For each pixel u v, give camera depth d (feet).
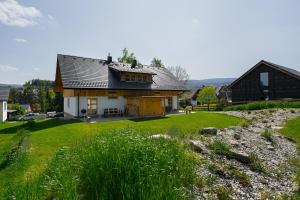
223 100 131.44
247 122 61.41
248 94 117.19
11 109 195.62
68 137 44.62
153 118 78.23
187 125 58.90
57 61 95.30
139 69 106.83
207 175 25.07
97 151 19.94
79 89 82.43
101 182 17.93
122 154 18.86
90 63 97.76
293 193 24.16
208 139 36.14
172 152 23.57
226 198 21.43
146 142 22.45
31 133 52.54
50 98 233.14
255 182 25.84
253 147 36.78
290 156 35.99
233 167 28.14
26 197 17.92
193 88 264.31
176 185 19.25
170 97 110.32
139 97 88.02
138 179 17.47
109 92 90.22
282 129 53.36
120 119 77.20
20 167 27.94
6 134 61.46
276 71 107.96
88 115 85.46
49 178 19.85
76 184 17.98
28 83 324.39
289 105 89.10
